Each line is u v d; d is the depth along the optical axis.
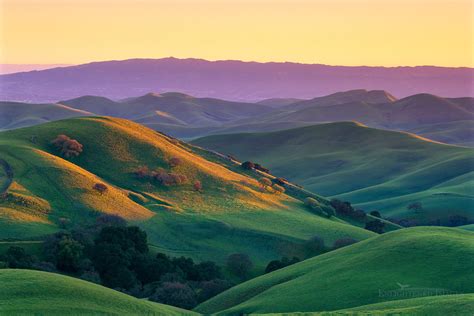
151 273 186.62
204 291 173.75
